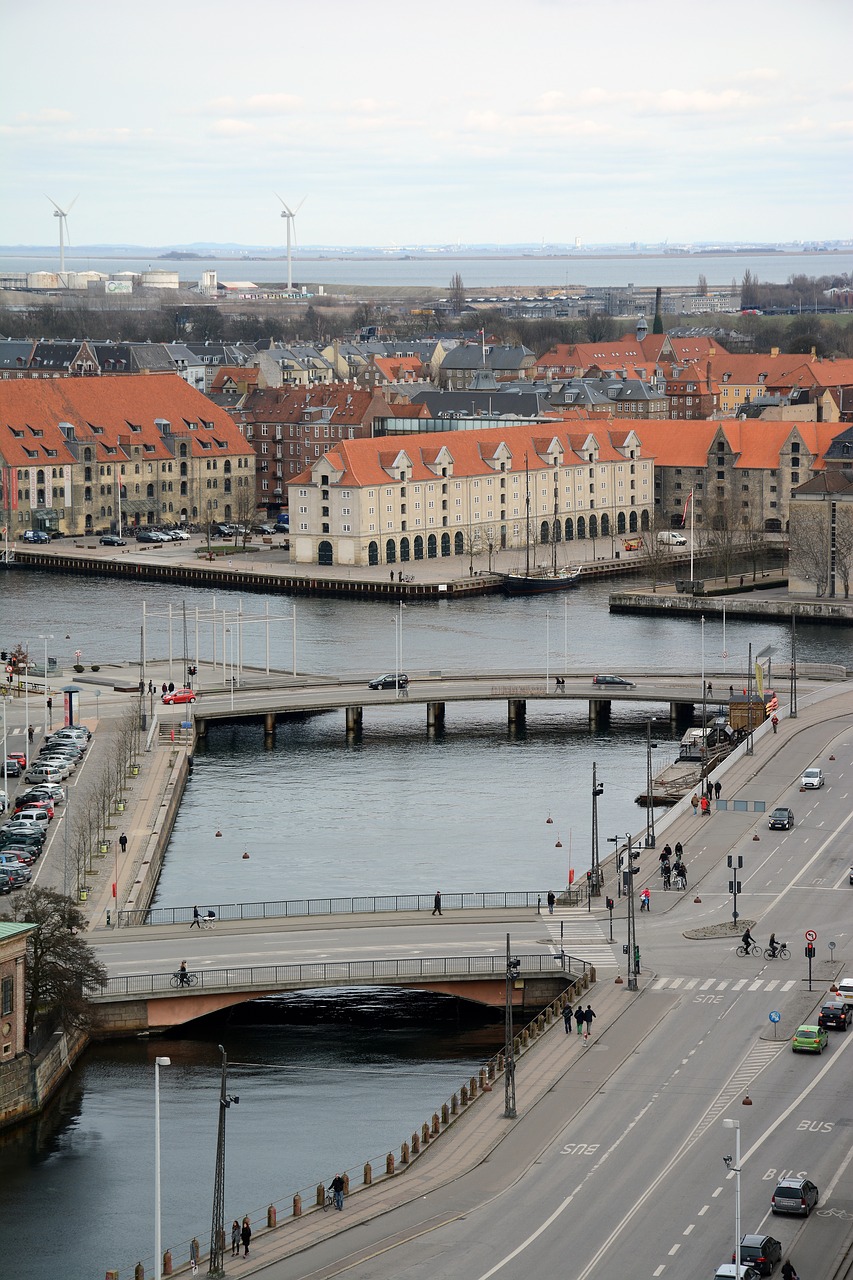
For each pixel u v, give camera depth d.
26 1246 180.12
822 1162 185.62
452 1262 168.25
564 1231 173.50
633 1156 188.50
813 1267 164.88
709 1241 170.50
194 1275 169.25
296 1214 180.62
